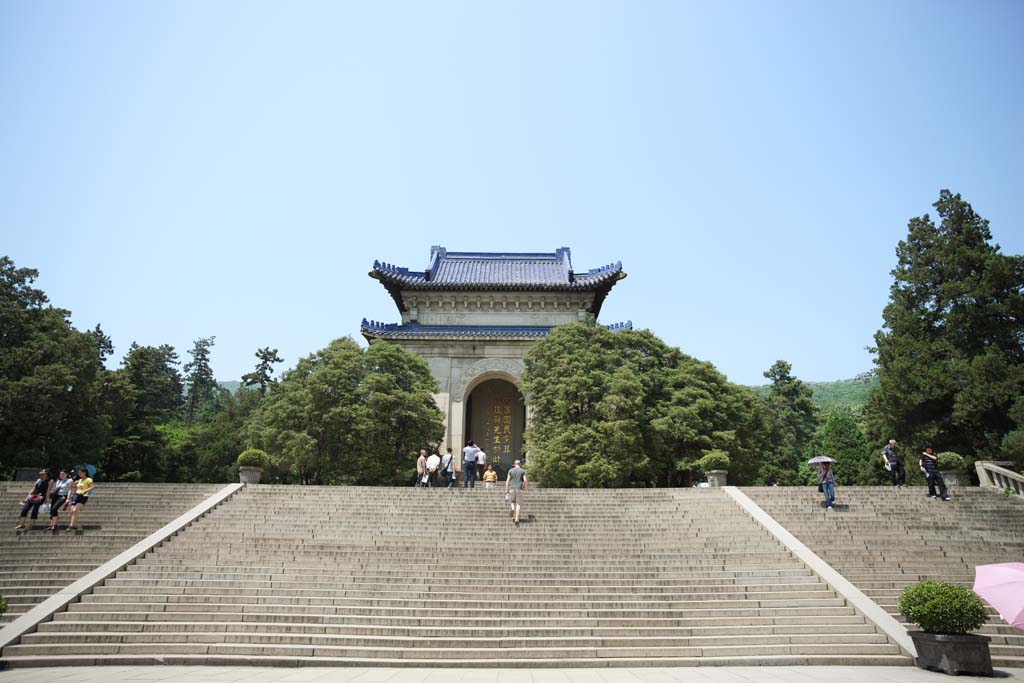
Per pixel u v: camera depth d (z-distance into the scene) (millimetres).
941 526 22250
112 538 21016
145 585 17719
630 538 21891
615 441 36375
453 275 55375
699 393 40531
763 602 17062
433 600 17172
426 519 23469
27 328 43688
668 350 43938
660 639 15438
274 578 18312
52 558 19453
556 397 39438
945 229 45719
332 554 20109
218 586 17781
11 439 40438
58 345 42938
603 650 14984
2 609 13539
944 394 40594
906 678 12648
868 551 20359
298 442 38062
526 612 16594
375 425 38500
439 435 41875
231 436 64062
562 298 52250
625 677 13078
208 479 62906
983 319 41125
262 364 86688
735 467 40750
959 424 40219
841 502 24844
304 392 40000
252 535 21422
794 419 71812
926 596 13672
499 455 53344
